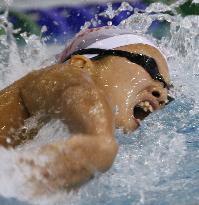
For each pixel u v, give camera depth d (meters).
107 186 4.89
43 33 12.39
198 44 9.84
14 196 3.89
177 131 6.41
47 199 3.93
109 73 5.69
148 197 4.77
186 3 11.41
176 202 4.65
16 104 5.12
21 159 3.90
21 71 9.09
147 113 6.18
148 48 5.99
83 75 4.72
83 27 12.49
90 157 3.85
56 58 7.46
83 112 4.15
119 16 12.30
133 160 5.59
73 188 3.98
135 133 5.96
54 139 4.59
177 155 5.80
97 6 12.77
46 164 3.81
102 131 3.99
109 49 5.87
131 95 5.67
